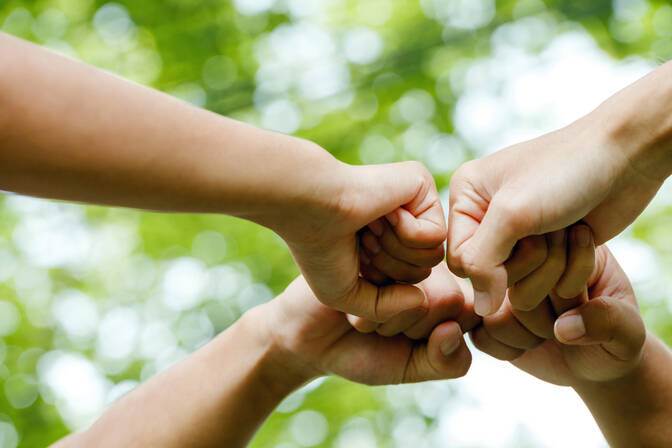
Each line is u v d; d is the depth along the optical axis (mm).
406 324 858
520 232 772
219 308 2234
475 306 792
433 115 2113
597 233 813
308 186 733
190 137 690
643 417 873
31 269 2295
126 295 2301
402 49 1982
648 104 771
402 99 2109
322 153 750
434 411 2439
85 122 660
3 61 646
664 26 1912
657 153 772
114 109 669
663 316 2301
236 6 2020
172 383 891
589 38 1989
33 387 2254
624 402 874
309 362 879
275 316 880
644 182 787
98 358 2279
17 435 2195
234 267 2240
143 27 1979
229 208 712
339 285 794
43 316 2322
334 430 2350
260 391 887
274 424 2295
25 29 1944
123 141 668
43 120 650
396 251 799
